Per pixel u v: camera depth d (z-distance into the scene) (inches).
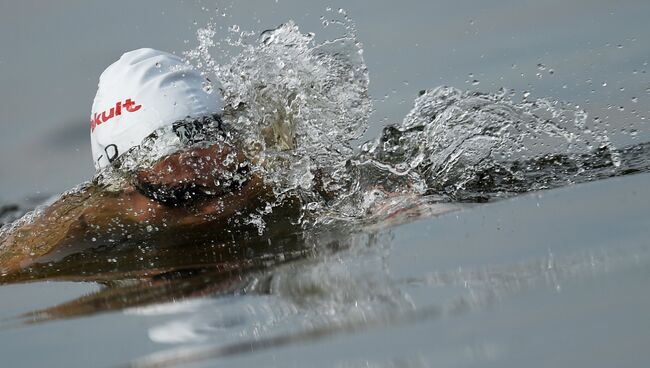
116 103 640.4
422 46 956.0
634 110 739.4
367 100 714.8
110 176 624.7
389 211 542.3
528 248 376.5
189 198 593.6
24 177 903.7
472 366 254.8
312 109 677.3
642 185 485.1
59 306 428.8
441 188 590.9
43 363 326.0
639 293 288.7
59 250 566.9
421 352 271.3
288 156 634.2
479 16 1019.9
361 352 279.3
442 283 342.0
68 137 973.2
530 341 266.2
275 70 687.7
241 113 652.1
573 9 1000.9
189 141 610.5
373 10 1072.2
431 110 708.7
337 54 721.6
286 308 343.6
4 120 1019.3
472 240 411.5
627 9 970.7
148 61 657.0
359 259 413.4
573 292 303.7
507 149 660.1
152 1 1177.4
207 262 488.4
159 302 394.3
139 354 314.8
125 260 526.3
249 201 591.5
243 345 305.1
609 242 362.3
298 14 1032.8
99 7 1213.7
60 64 1085.1
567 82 822.5
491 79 855.1
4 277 535.5
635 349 246.8
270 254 478.9
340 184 612.4
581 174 575.5
